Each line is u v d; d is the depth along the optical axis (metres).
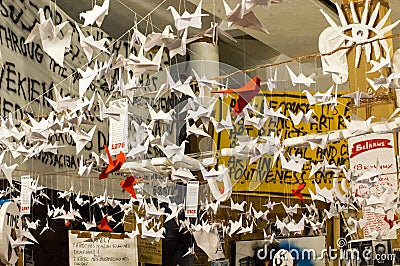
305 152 5.58
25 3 4.66
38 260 5.09
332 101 3.02
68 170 5.14
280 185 5.59
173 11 1.81
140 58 1.93
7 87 4.43
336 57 2.78
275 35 6.02
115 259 4.77
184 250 6.28
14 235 3.04
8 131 3.05
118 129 2.64
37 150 3.26
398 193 3.70
